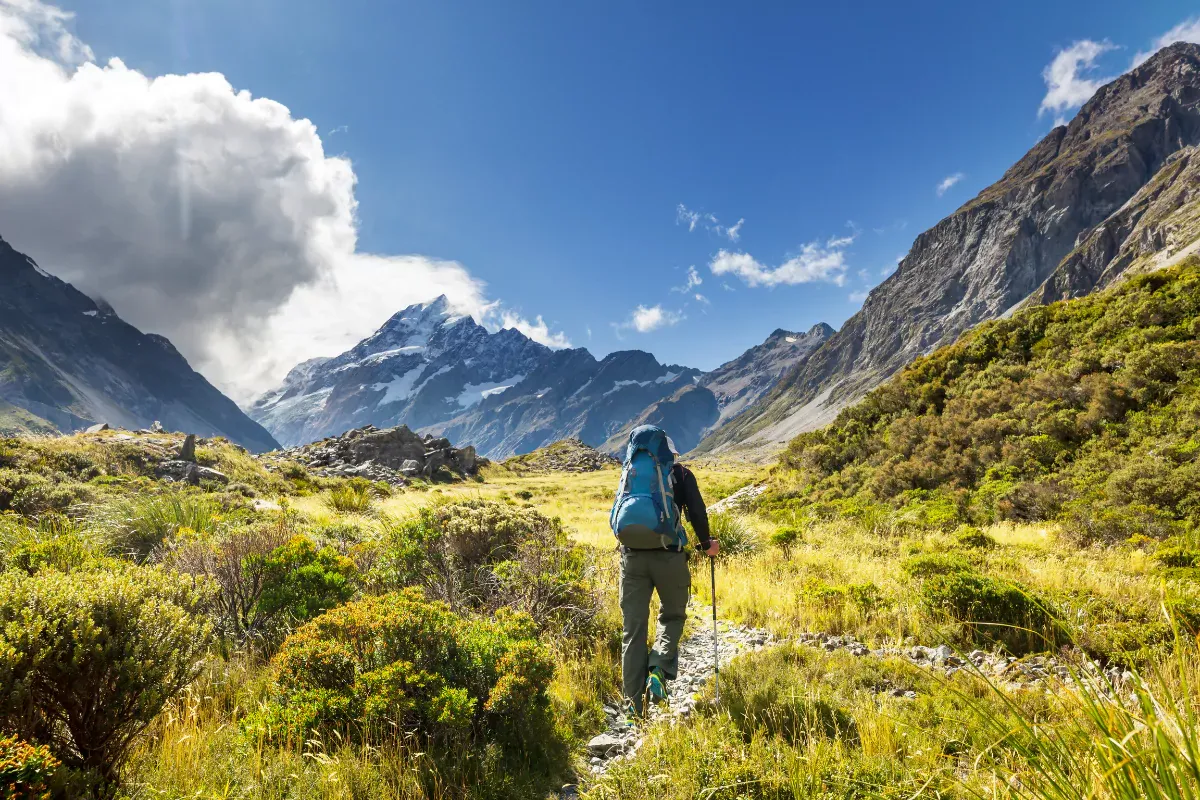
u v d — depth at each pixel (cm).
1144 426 1534
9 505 1012
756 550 1101
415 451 5097
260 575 561
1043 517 1393
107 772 261
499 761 321
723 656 531
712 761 284
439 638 383
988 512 1484
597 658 499
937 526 1409
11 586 259
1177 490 1211
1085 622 498
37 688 242
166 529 845
